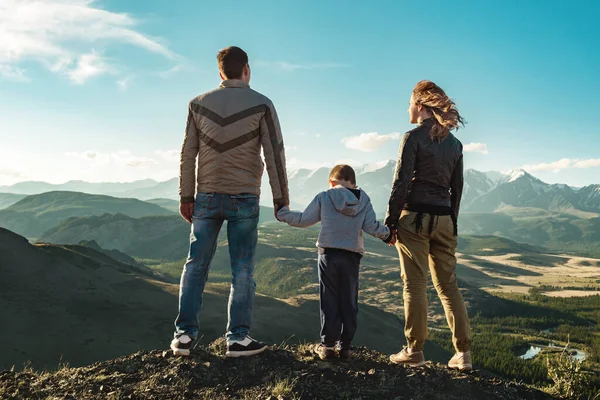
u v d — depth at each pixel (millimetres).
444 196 4723
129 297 58094
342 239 4523
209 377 4164
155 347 46125
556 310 185625
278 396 3797
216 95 4496
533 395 4438
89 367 4328
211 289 69562
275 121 4578
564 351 5195
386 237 4633
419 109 4762
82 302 53281
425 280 4691
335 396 3951
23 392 3762
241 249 4562
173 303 59250
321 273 4625
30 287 53531
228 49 4621
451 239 4734
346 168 4750
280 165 4551
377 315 76000
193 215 4637
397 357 4781
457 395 4164
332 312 4562
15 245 62469
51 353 40688
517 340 132625
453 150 4703
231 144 4410
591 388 4688
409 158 4551
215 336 49500
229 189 4465
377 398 3973
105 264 70000
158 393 3811
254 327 57312
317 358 4652
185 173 4605
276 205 4676
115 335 47000
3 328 42938
